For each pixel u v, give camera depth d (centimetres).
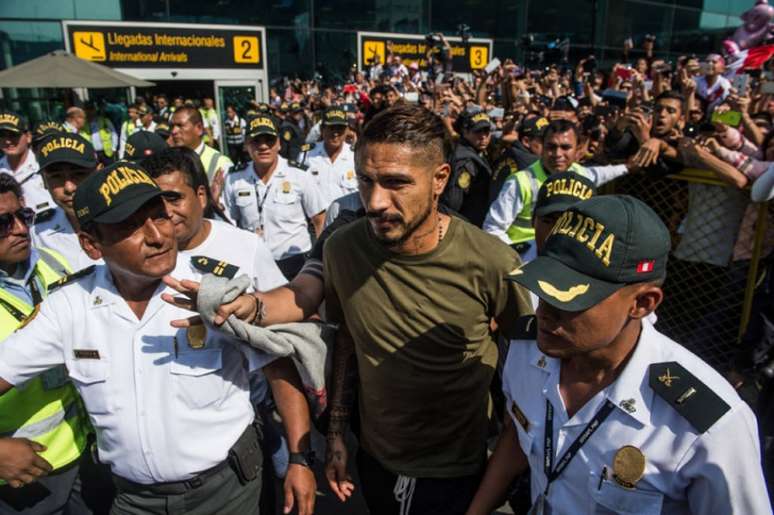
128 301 178
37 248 241
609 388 132
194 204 229
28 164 511
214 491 185
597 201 128
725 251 338
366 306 183
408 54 1781
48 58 1022
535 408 150
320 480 336
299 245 469
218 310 156
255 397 241
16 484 185
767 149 350
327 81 1670
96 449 204
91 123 1052
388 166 153
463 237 174
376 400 193
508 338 187
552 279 123
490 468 178
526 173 345
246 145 462
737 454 119
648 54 1250
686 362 128
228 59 1488
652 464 126
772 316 313
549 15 1961
